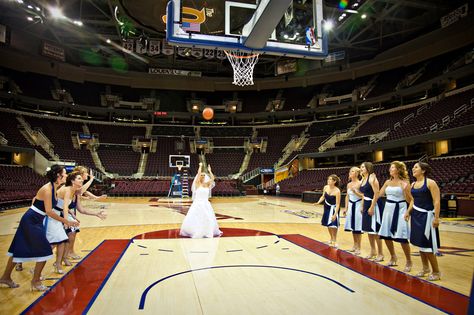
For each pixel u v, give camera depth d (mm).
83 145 27203
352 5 17781
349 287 3375
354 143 24391
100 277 3729
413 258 4785
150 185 23062
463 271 4043
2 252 5082
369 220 4621
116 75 29734
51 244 3705
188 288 3342
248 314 2662
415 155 20812
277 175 27156
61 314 2664
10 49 24484
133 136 29328
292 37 7289
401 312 2715
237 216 10570
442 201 11156
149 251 5152
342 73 28594
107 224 8445
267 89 32875
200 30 6621
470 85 19484
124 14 17891
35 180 19328
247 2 6457
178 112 30938
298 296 3100
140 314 2664
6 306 2842
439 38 22016
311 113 30297
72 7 19453
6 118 24203
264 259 4617
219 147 30047
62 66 27594
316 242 5941
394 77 27578
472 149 17328
